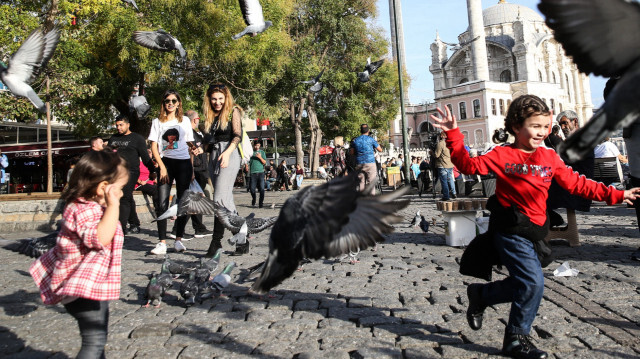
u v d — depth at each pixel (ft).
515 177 10.25
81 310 8.80
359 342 11.39
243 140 22.06
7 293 16.47
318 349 11.05
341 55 130.41
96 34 64.39
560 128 23.41
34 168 101.50
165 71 63.31
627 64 5.82
